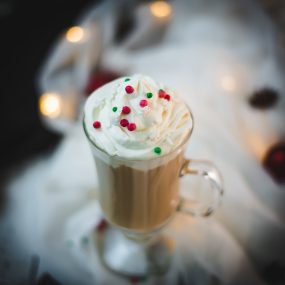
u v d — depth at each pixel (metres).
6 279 0.46
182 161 0.37
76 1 0.77
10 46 0.71
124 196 0.37
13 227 0.49
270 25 0.58
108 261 0.45
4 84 0.65
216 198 0.40
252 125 0.50
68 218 0.48
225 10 0.60
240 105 0.52
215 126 0.49
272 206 0.46
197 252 0.44
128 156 0.33
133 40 0.60
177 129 0.34
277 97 0.52
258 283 0.43
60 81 0.58
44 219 0.47
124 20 0.64
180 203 0.42
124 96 0.35
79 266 0.45
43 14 0.75
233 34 0.58
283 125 0.50
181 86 0.53
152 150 0.33
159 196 0.37
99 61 0.59
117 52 0.59
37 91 0.64
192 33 0.59
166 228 0.46
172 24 0.60
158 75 0.55
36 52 0.70
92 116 0.35
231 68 0.55
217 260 0.44
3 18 0.75
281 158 0.47
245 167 0.47
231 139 0.48
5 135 0.58
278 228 0.45
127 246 0.45
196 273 0.44
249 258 0.45
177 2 0.62
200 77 0.54
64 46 0.59
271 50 0.56
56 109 0.55
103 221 0.47
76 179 0.48
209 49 0.56
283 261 0.44
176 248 0.45
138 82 0.35
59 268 0.45
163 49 0.58
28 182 0.53
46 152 0.56
